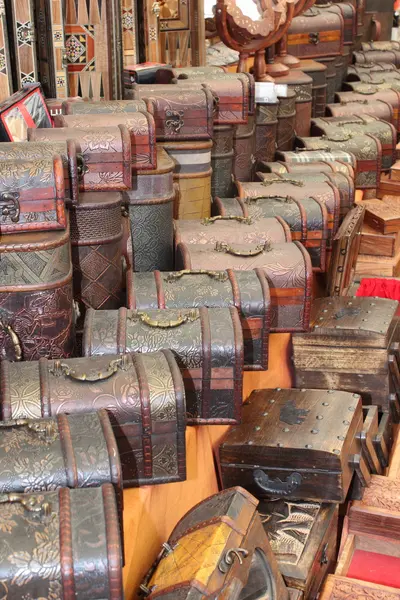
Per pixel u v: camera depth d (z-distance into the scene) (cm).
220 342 281
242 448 312
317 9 733
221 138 460
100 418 230
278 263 343
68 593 183
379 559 320
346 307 402
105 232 319
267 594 244
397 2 1028
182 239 374
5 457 214
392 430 387
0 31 395
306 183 455
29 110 370
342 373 381
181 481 262
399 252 543
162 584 232
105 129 334
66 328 284
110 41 472
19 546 185
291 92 572
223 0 542
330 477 307
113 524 191
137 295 309
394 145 592
